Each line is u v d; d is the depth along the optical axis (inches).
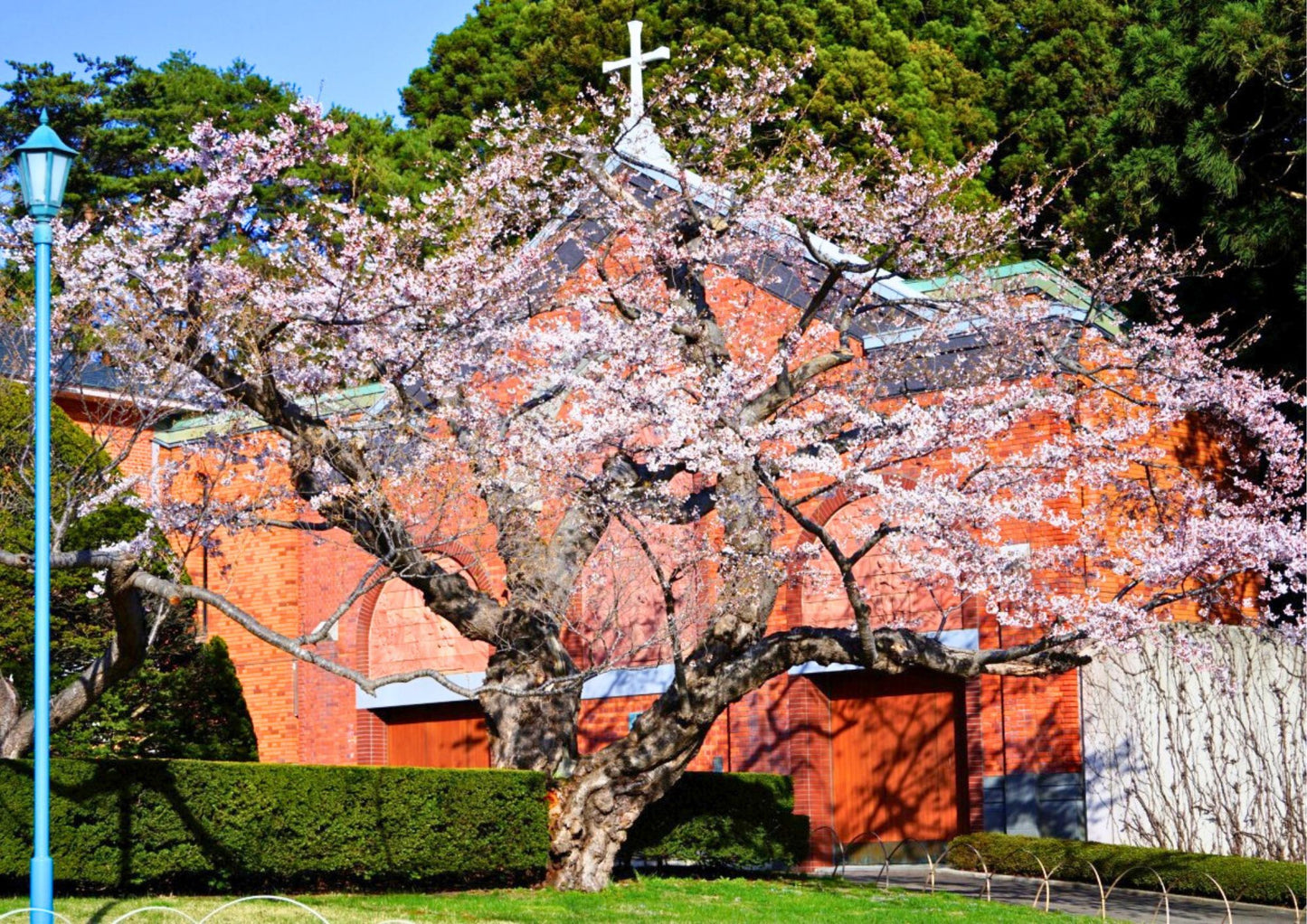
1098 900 730.8
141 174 1581.0
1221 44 1006.4
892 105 1449.3
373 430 753.6
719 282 932.0
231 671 935.0
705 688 690.8
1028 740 859.4
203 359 674.2
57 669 825.5
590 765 708.7
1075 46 1611.7
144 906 544.1
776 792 827.4
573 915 603.2
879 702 935.7
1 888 553.0
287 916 556.4
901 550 671.8
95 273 679.1
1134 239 1119.0
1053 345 783.1
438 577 719.1
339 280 670.5
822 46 1523.1
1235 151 1044.5
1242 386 811.4
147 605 861.2
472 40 1696.6
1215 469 935.7
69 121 1565.0
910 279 954.1
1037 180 850.8
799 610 940.6
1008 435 863.7
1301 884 705.0
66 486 656.4
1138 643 768.9
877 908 665.6
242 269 686.5
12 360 767.7
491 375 762.2
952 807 900.0
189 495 1066.7
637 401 676.7
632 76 849.5
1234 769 804.6
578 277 931.3
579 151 782.5
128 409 786.2
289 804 625.6
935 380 823.7
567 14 1550.2
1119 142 1137.4
